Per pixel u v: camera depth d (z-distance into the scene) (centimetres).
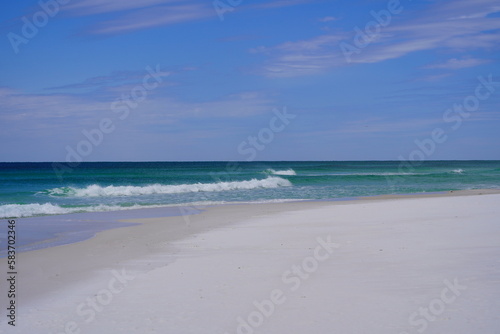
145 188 3541
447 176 5844
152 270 998
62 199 3095
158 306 726
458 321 595
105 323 659
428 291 725
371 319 620
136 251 1273
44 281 944
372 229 1428
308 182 4900
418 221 1557
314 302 707
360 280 815
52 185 4588
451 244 1098
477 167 10981
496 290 712
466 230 1307
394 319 615
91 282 921
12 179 5291
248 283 841
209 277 901
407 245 1116
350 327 596
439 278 795
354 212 1952
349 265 935
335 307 678
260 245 1253
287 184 4391
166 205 2661
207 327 626
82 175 6356
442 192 3434
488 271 826
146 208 2494
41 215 2238
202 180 5303
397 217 1705
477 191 3434
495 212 1738
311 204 2523
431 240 1168
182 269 991
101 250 1307
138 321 661
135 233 1622
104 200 3011
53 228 1781
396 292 731
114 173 6825
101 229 1741
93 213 2289
